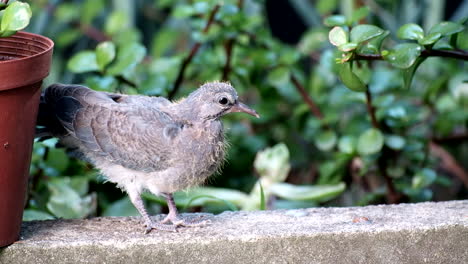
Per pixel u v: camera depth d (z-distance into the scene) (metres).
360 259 7.88
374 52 8.37
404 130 11.78
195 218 8.45
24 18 6.87
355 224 8.02
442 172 14.17
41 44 7.66
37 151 10.03
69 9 14.43
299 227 7.98
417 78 14.09
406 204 8.75
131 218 8.48
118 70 9.83
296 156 14.38
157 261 7.73
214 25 12.05
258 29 12.04
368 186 12.75
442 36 8.05
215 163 8.66
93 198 10.26
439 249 7.94
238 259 7.79
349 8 13.91
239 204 10.98
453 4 17.23
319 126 12.77
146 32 16.31
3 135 7.09
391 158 11.28
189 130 8.37
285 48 12.88
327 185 11.77
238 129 13.88
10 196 7.35
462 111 12.73
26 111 7.21
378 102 10.59
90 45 15.77
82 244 7.62
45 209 10.20
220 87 8.50
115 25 12.66
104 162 8.50
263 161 11.23
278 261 7.82
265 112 13.39
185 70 12.25
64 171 10.95
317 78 13.65
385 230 7.83
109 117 8.27
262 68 12.27
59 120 8.34
